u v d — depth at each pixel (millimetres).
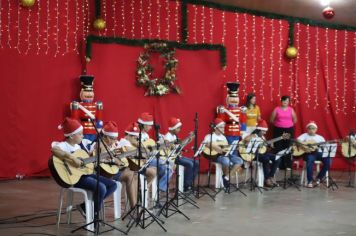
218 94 9688
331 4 9516
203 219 5430
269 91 10242
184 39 9500
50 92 8328
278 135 9523
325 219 5570
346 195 7309
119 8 8961
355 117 10672
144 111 9117
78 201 6281
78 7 8570
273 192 7441
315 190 7734
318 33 10578
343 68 10633
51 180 8031
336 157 10539
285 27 10344
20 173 8102
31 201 6246
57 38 8391
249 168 8820
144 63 9031
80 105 7867
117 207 5328
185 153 9336
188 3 9562
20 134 8086
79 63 8594
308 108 10523
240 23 9992
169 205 5922
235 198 6848
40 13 8250
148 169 5914
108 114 8797
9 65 7996
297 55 10438
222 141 7566
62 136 8422
